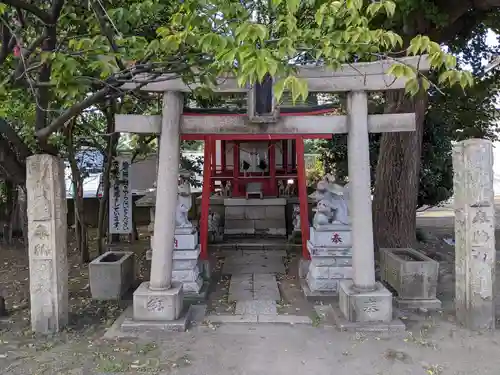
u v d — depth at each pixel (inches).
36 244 206.4
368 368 174.6
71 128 340.2
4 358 182.2
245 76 108.7
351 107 224.1
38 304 208.1
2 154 214.8
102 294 266.8
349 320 214.7
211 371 172.7
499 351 188.1
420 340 198.5
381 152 376.2
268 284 301.6
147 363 178.4
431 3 287.1
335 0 140.6
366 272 218.4
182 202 275.7
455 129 443.8
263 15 171.9
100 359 181.5
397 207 366.6
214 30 142.6
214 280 316.5
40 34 203.2
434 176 434.0
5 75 189.8
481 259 209.6
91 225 557.0
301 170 339.0
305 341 199.6
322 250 269.0
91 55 159.6
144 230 528.1
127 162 414.0
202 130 227.8
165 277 221.0
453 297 264.2
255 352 188.9
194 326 217.9
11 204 442.0
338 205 274.5
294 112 319.6
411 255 282.2
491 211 208.8
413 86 140.6
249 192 469.4
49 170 203.6
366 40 138.2
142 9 184.5
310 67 218.4
